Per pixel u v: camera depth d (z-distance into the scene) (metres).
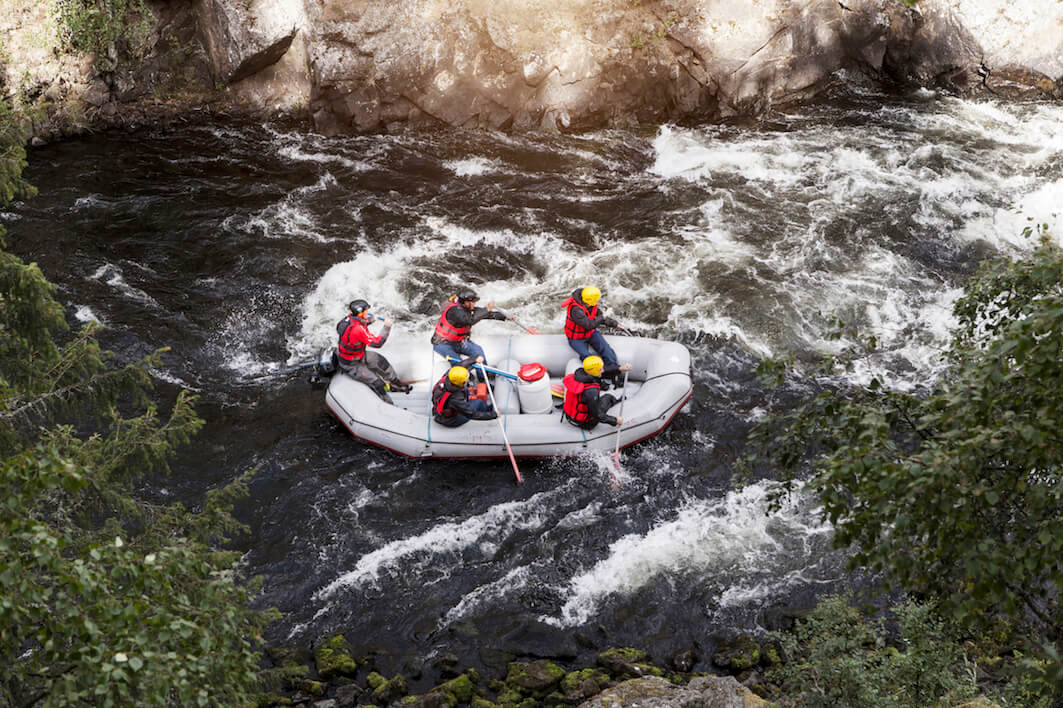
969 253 13.30
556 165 16.05
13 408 5.97
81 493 5.82
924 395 10.44
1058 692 4.17
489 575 8.48
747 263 13.14
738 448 9.95
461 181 15.53
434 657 7.61
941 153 15.95
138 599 3.57
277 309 12.22
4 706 3.97
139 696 3.58
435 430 9.70
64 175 15.24
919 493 3.82
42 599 3.45
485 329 11.73
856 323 11.84
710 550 8.68
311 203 14.78
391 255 13.43
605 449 9.75
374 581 8.40
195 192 14.96
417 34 16.58
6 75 15.55
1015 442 3.94
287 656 7.51
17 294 5.94
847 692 5.60
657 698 6.31
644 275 12.93
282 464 9.73
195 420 6.46
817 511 9.06
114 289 12.44
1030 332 3.73
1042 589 4.46
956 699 5.72
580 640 7.78
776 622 7.88
